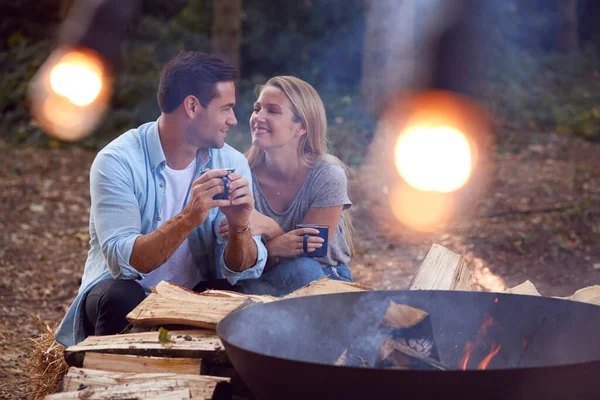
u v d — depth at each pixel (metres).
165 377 2.56
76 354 2.74
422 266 3.37
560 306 2.67
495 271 5.93
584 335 2.59
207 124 3.22
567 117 12.30
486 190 8.11
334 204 3.71
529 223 7.05
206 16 14.64
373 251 6.48
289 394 2.23
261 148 3.71
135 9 13.90
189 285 3.45
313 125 3.73
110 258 3.09
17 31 14.37
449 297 2.81
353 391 2.13
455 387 2.09
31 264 6.29
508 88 13.41
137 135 3.31
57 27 14.09
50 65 10.62
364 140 9.88
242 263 3.29
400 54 10.53
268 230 3.66
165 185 3.30
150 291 3.32
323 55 14.06
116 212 3.14
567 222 7.07
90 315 3.13
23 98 11.99
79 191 8.66
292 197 3.79
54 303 5.42
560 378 2.12
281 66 14.10
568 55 16.52
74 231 7.27
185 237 3.03
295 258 3.59
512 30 16.16
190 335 2.80
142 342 2.76
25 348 4.47
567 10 16.83
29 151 10.62
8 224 7.38
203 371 2.67
